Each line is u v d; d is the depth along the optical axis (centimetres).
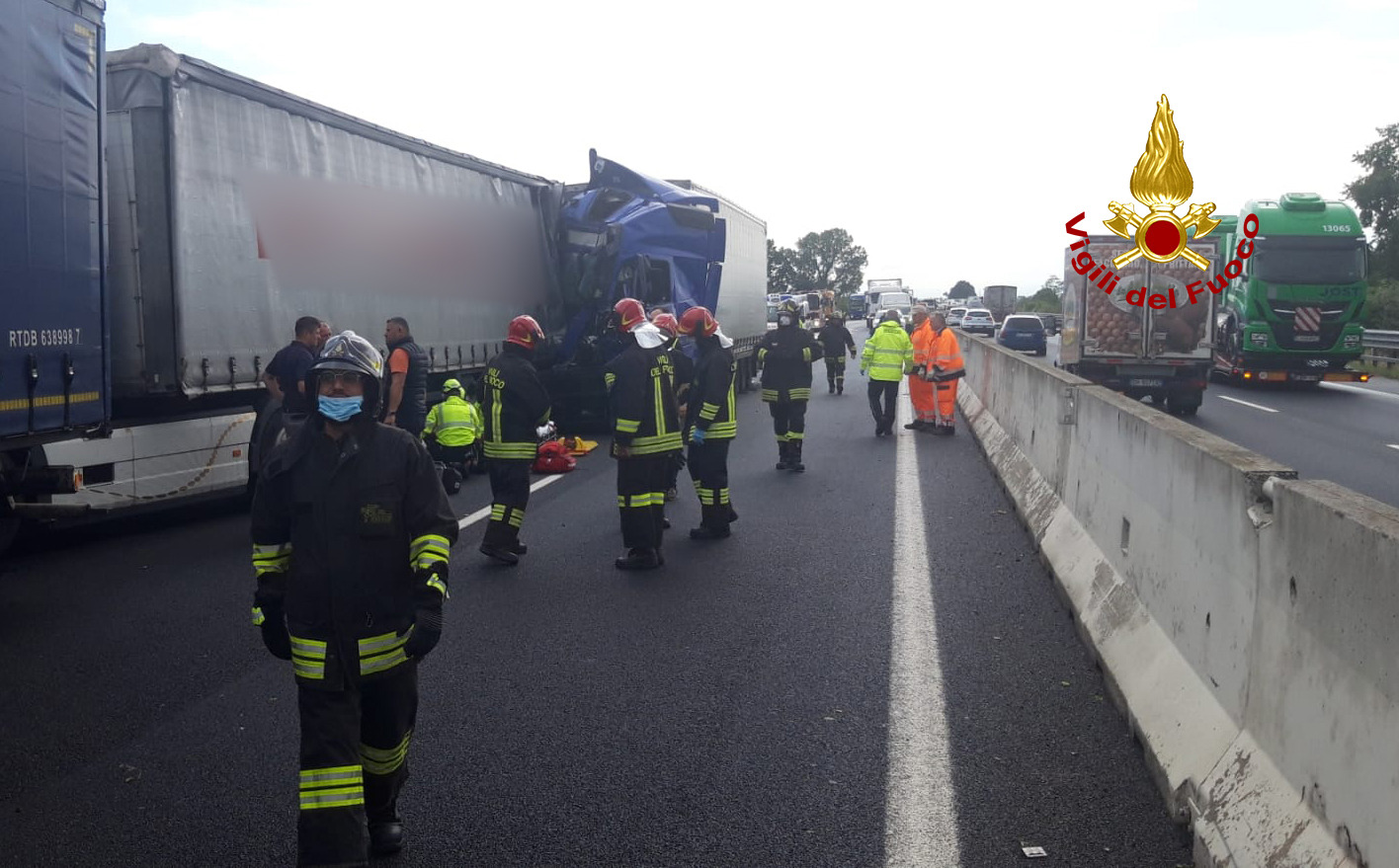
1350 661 341
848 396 2756
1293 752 380
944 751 539
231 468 1181
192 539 1088
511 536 945
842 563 937
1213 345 2448
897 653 691
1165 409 2536
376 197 1402
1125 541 674
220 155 1129
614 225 1839
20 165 784
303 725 405
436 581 408
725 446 1034
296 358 1099
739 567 927
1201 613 499
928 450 1700
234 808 493
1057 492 964
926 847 445
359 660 403
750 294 2925
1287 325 2994
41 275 809
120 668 686
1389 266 7419
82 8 850
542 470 1494
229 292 1141
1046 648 699
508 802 494
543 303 1864
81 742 569
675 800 493
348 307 1349
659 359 917
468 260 1633
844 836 456
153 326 1070
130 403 1112
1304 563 378
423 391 1292
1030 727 568
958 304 10156
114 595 860
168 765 539
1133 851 438
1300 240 3009
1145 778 504
